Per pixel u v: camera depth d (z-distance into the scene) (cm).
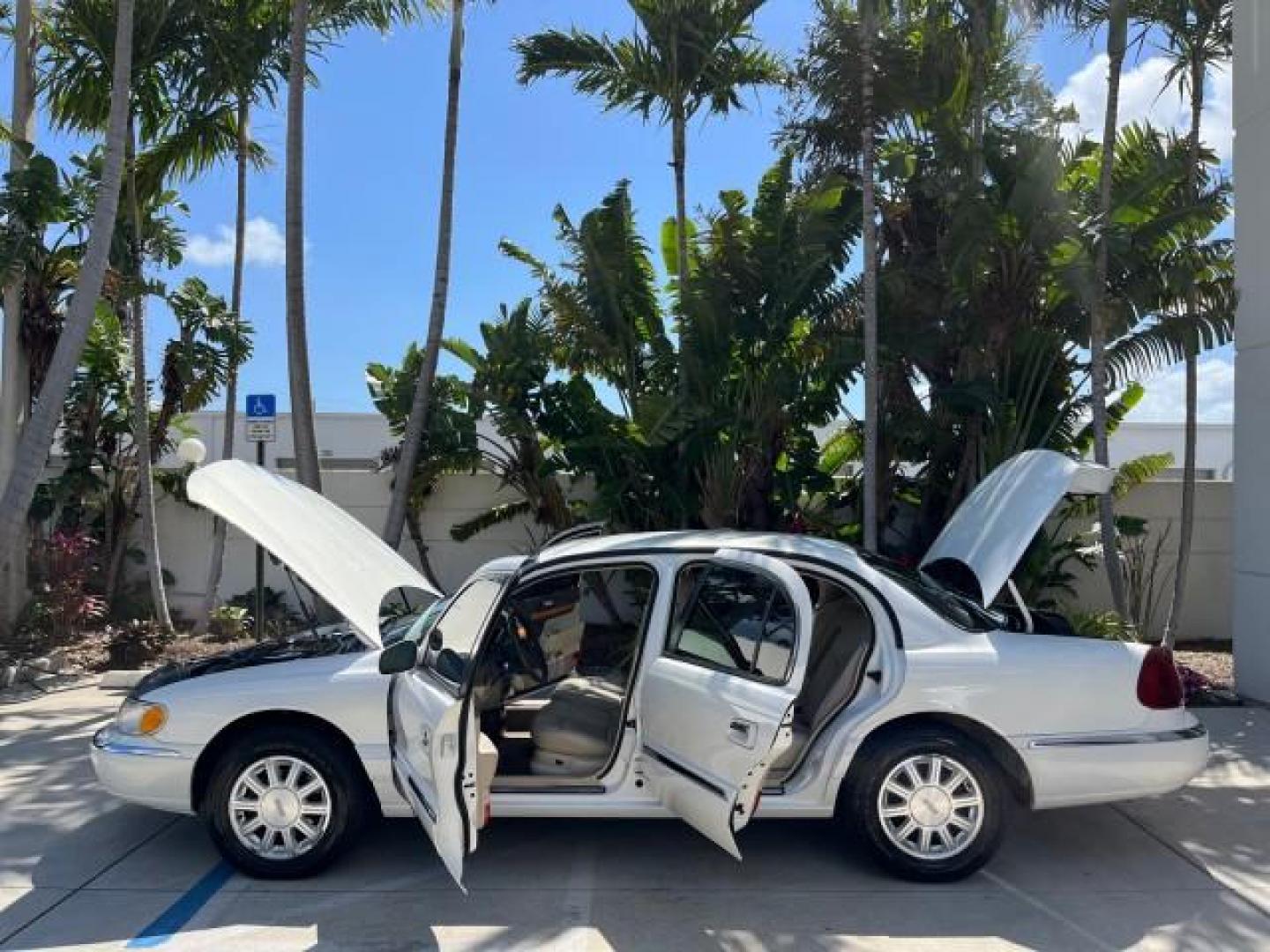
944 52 1066
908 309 1108
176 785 511
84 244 1242
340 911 473
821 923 461
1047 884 505
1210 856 545
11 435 1239
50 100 1239
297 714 516
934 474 1205
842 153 1084
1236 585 935
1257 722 840
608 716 544
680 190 1270
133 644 1134
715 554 510
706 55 1223
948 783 498
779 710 424
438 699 461
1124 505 1302
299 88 1134
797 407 1178
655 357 1227
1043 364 1142
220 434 2119
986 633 518
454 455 1306
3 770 720
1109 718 500
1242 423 929
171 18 1184
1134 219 1084
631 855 542
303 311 1139
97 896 492
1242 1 937
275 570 1401
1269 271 896
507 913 471
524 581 518
